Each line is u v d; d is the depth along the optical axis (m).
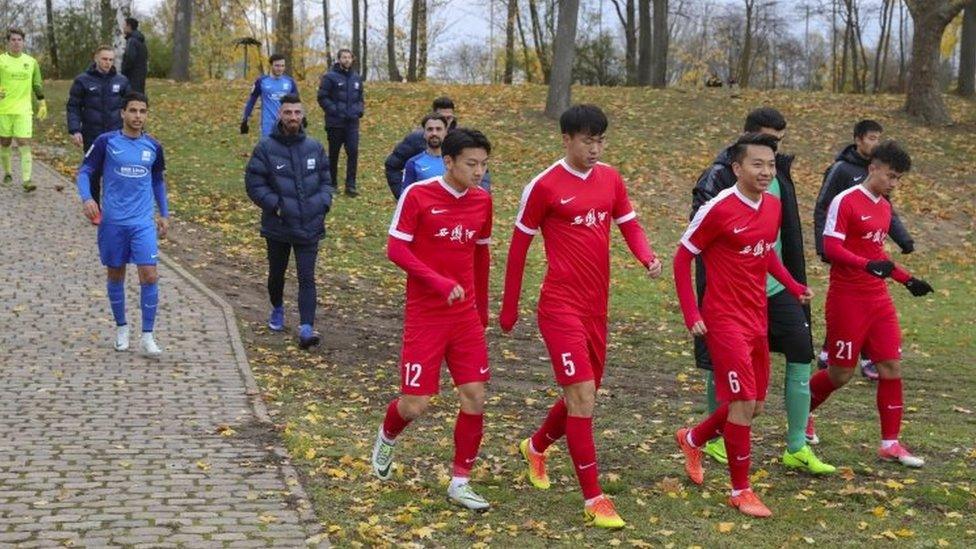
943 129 22.45
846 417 7.91
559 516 5.59
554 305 5.50
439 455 6.62
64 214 13.66
